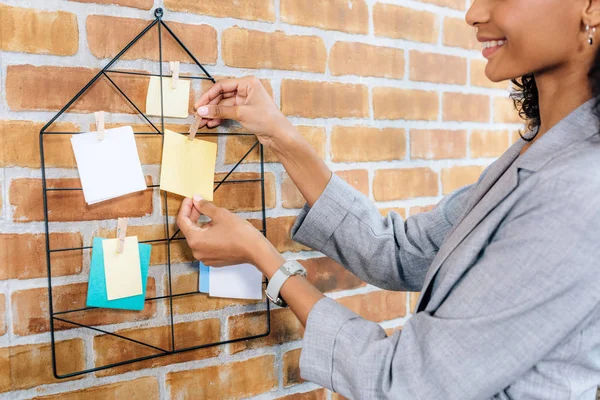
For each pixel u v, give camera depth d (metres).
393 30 1.28
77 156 0.90
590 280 0.62
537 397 0.68
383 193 1.29
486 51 0.75
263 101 0.98
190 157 0.99
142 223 0.98
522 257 0.64
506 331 0.65
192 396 1.05
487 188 0.82
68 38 0.89
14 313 0.87
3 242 0.86
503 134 1.55
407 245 1.00
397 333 0.75
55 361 0.90
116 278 0.94
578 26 0.66
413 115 1.33
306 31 1.15
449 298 0.70
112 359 0.96
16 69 0.85
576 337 0.67
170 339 1.02
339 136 1.21
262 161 1.09
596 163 0.63
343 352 0.75
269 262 0.87
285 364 1.17
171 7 0.98
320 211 1.01
